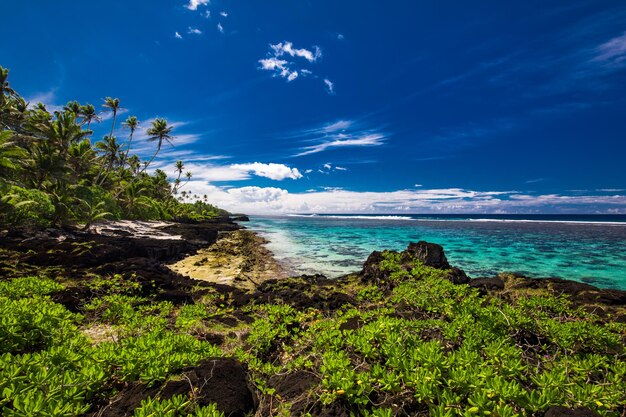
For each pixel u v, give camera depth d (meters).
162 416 3.11
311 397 3.91
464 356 4.07
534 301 7.94
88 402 3.83
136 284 11.25
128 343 5.12
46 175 35.41
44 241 20.62
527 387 3.84
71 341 5.25
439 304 8.10
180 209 78.75
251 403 4.14
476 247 36.16
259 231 65.12
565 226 83.00
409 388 3.68
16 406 2.95
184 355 4.56
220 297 12.67
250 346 6.54
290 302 11.77
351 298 12.67
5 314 5.14
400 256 16.78
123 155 64.69
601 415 2.91
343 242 43.34
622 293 12.96
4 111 41.94
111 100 51.97
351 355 4.95
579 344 5.48
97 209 35.81
